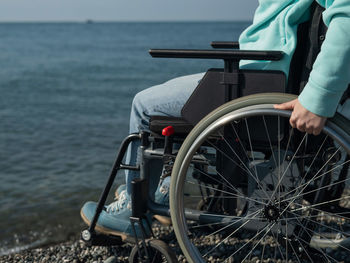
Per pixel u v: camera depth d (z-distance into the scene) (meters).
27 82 27.83
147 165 1.92
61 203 6.22
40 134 12.70
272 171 1.67
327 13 1.38
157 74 31.20
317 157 1.70
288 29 1.57
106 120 14.98
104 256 2.49
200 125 1.65
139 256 1.94
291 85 1.61
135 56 50.38
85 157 9.74
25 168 8.91
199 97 1.68
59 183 7.55
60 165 9.05
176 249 2.52
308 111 1.41
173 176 1.75
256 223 1.72
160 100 1.85
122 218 2.14
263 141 1.66
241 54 1.53
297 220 1.66
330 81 1.35
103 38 105.12
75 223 5.04
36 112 16.89
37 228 4.92
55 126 13.93
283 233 1.67
